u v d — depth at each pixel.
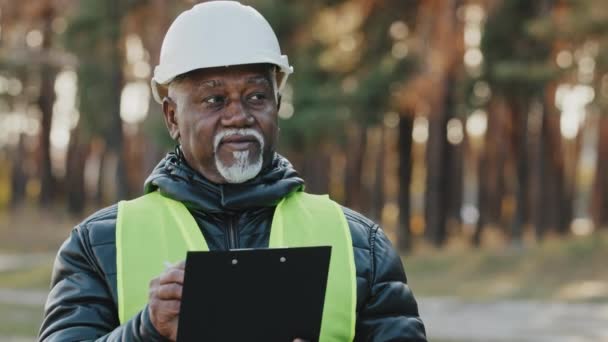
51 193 58.72
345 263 3.61
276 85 3.68
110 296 3.50
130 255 3.52
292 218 3.67
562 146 41.25
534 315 23.17
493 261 33.72
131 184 55.12
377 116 34.88
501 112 44.69
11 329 19.17
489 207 48.47
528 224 45.50
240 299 3.07
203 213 3.62
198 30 3.49
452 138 46.31
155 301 3.07
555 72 32.22
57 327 3.43
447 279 31.98
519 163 39.12
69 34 38.06
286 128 32.31
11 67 46.34
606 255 32.19
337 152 52.91
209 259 2.99
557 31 29.28
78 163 58.00
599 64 28.59
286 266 3.08
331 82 34.72
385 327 3.58
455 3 35.84
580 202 69.69
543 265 32.28
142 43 39.16
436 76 36.31
